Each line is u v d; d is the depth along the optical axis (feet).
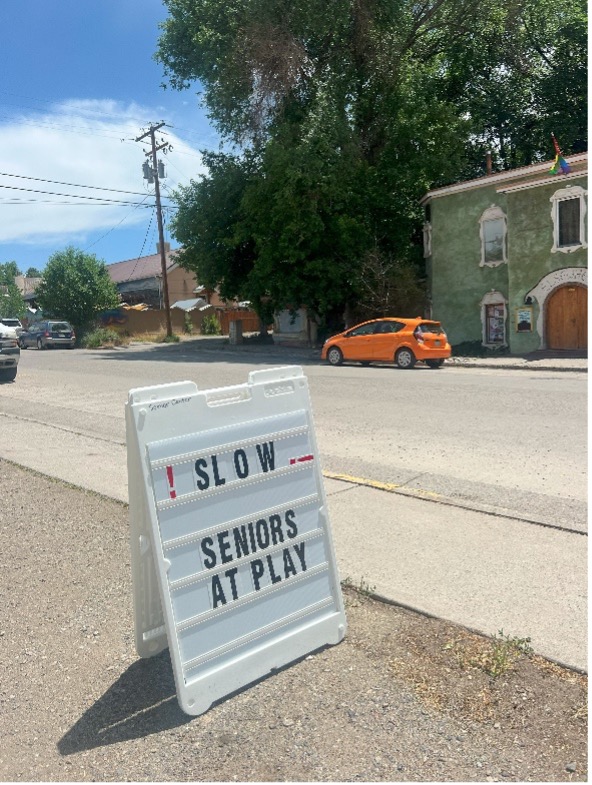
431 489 21.01
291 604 11.30
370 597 13.55
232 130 96.43
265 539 11.06
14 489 22.24
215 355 93.40
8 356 54.95
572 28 107.14
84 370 68.08
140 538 10.48
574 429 29.40
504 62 111.24
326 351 72.18
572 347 73.56
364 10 85.81
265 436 11.27
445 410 35.70
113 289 140.56
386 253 93.30
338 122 85.10
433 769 8.83
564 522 17.54
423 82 97.86
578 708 9.88
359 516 18.53
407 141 92.12
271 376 11.59
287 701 10.33
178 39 98.99
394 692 10.44
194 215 102.32
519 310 76.95
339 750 9.25
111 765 9.23
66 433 32.14
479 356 78.74
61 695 10.86
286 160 83.41
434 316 90.27
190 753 9.36
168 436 10.03
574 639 11.66
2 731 10.04
